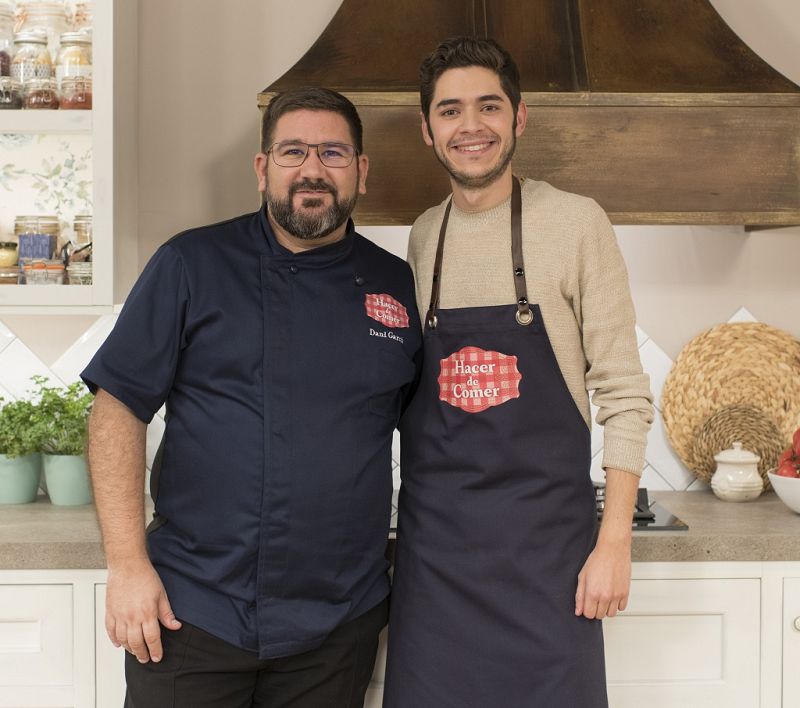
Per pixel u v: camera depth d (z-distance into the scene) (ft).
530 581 5.49
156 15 8.07
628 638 6.41
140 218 8.08
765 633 6.41
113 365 5.27
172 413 5.51
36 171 7.54
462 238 5.82
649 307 8.29
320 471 5.35
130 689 5.50
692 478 8.30
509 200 5.76
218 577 5.32
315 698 5.63
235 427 5.31
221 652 5.33
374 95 6.71
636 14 7.14
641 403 5.43
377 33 7.05
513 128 5.72
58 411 7.64
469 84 5.55
